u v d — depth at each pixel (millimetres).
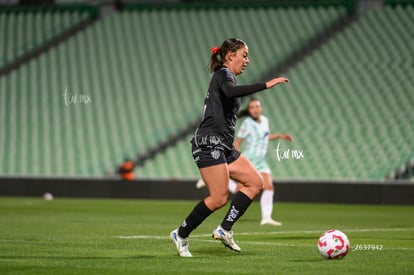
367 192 74500
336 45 99188
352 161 82000
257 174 27562
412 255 27969
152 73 102562
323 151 84062
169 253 28031
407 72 92000
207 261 25484
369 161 81312
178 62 103500
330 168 81938
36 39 112312
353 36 99562
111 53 106875
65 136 95500
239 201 27672
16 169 92500
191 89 99125
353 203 74938
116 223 46031
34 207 63969
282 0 108500
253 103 46656
